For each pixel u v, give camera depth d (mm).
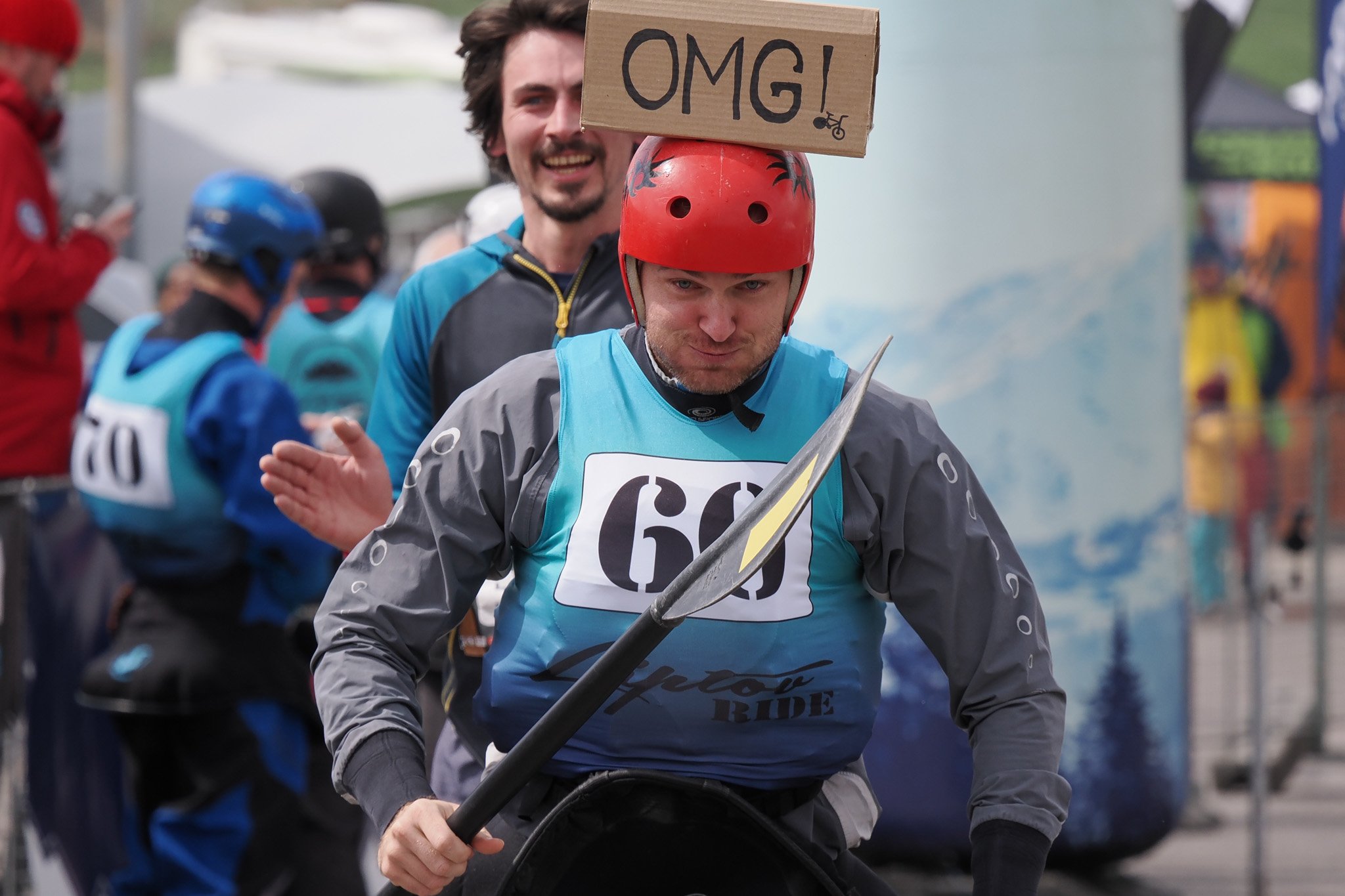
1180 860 17062
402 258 31281
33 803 13648
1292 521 20219
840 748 6473
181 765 13258
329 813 13844
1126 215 15156
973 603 6414
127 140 30719
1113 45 15008
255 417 12859
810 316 15227
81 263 15578
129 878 13461
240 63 37781
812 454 5430
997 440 15000
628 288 6387
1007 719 6352
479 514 6441
